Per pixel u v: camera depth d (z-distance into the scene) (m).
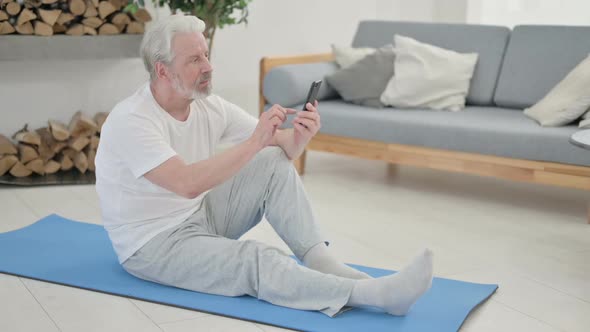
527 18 5.13
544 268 2.70
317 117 2.35
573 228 3.20
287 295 2.23
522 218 3.36
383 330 2.09
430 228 3.20
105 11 4.05
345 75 4.14
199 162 2.18
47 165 4.07
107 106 4.42
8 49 3.82
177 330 2.13
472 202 3.63
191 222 2.38
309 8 5.04
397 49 4.16
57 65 4.23
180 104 2.33
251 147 2.20
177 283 2.39
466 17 5.27
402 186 3.95
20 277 2.54
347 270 2.29
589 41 3.85
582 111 3.43
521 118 3.69
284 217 2.36
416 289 2.10
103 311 2.26
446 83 4.03
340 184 3.98
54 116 4.27
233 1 4.06
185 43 2.24
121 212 2.38
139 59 4.47
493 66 4.13
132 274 2.50
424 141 3.66
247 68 4.86
